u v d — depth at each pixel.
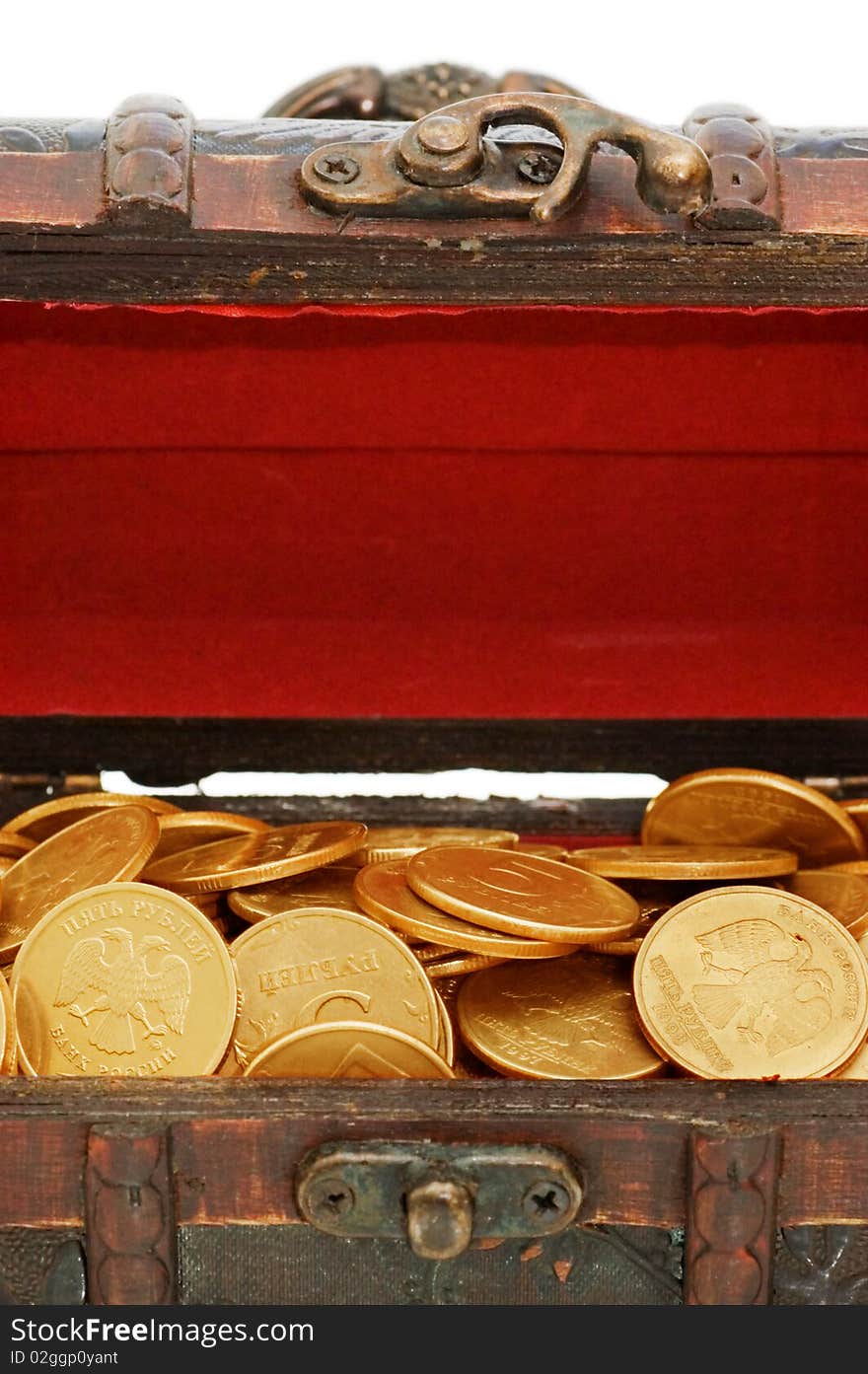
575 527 0.36
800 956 0.31
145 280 0.29
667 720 0.37
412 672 0.36
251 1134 0.29
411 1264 0.29
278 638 0.37
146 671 0.36
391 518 0.36
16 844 0.35
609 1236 0.29
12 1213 0.29
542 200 0.29
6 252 0.29
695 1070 0.30
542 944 0.32
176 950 0.31
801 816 0.36
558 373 0.35
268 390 0.35
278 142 0.30
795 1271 0.29
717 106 0.30
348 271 0.29
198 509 0.36
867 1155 0.29
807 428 0.35
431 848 0.34
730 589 0.37
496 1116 0.29
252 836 0.35
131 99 0.30
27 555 0.36
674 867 0.33
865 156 0.30
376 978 0.32
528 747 0.37
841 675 0.36
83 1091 0.29
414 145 0.29
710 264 0.29
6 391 0.35
